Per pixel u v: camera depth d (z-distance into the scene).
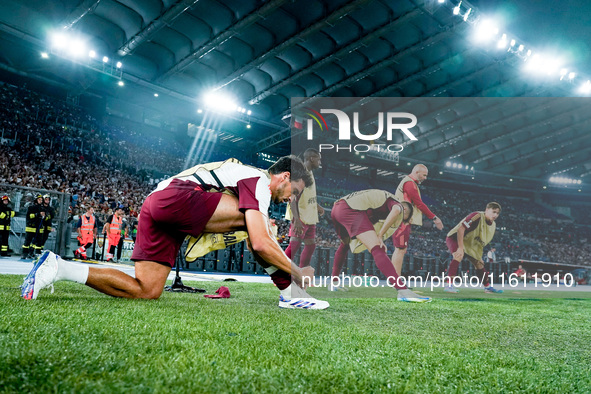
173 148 30.95
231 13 18.33
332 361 1.27
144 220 2.68
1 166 17.36
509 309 3.59
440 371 1.25
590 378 1.29
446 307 3.51
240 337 1.55
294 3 18.00
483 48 20.23
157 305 2.39
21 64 23.23
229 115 27.47
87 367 0.99
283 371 1.11
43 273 2.25
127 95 27.78
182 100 26.06
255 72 23.95
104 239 11.12
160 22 18.08
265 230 2.67
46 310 1.82
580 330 2.41
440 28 19.08
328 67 22.94
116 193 21.41
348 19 18.92
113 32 19.66
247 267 12.42
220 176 2.74
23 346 1.12
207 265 11.48
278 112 28.08
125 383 0.90
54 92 26.25
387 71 23.06
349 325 2.15
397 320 2.48
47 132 23.11
